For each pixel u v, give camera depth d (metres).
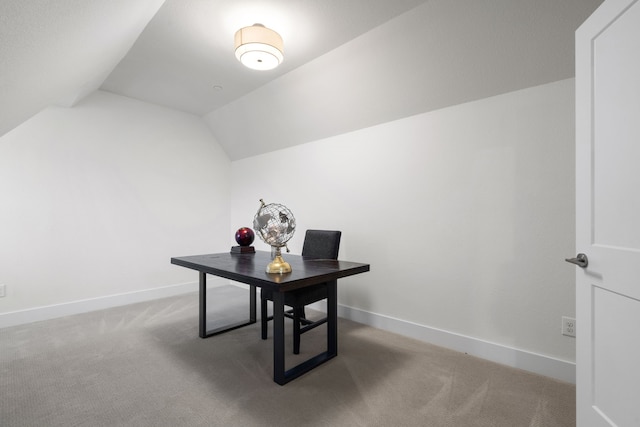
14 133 2.75
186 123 3.97
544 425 1.42
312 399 1.62
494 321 2.11
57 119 2.97
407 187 2.59
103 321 2.82
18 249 2.76
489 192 2.14
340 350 2.25
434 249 2.42
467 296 2.24
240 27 2.13
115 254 3.35
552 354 1.88
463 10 1.81
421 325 2.47
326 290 2.34
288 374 1.82
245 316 3.00
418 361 2.07
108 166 3.30
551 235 1.90
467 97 2.21
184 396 1.64
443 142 2.37
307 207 3.44
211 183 4.24
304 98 3.00
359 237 2.94
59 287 2.98
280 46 2.08
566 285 1.85
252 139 3.91
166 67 2.73
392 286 2.68
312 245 2.71
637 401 1.00
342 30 2.14
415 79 2.31
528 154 1.99
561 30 1.69
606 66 1.13
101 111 3.25
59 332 2.54
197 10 1.95
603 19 1.14
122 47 2.09
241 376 1.85
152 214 3.65
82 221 3.12
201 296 2.44
